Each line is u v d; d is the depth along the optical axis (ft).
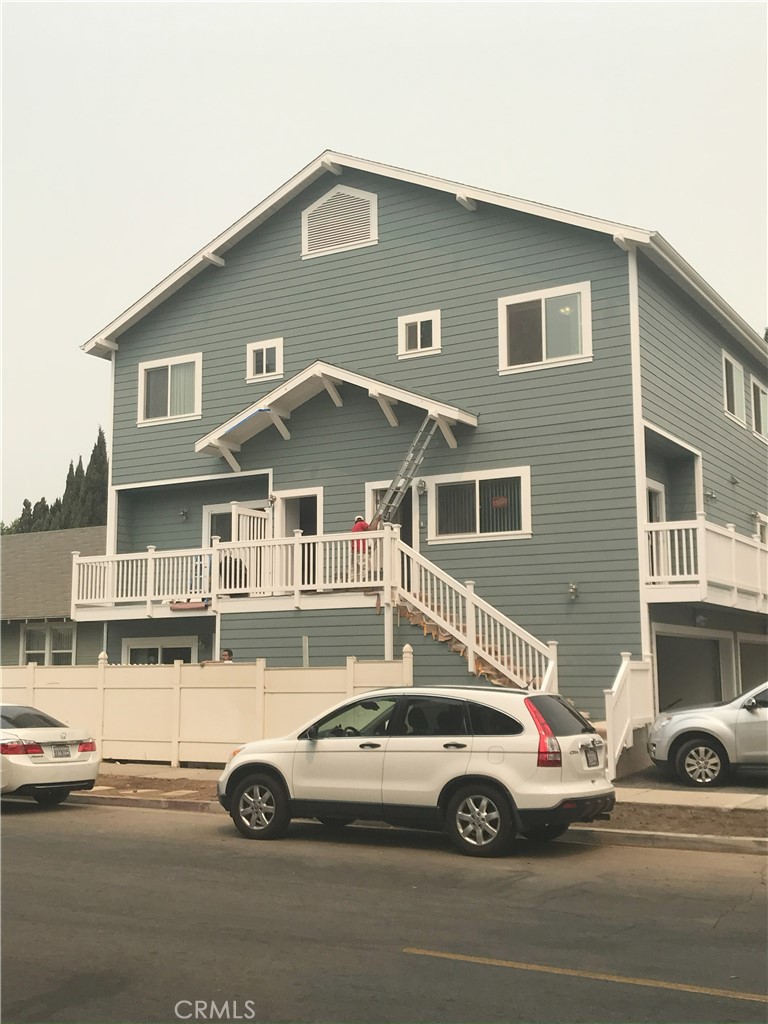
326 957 23.04
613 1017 19.40
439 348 71.56
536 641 57.36
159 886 30.63
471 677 60.54
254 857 35.76
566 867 34.27
